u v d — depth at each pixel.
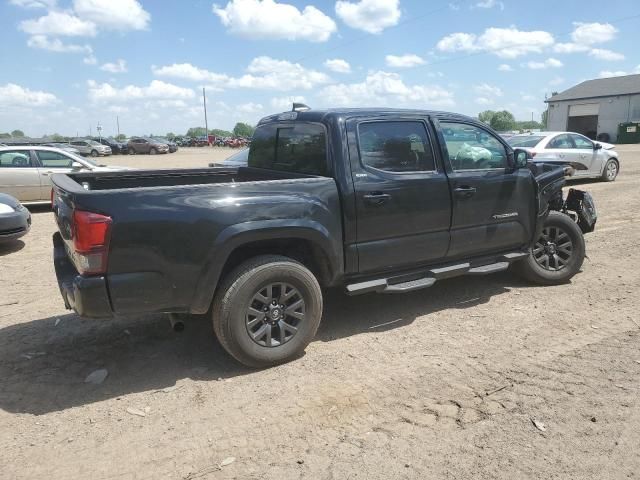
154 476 2.84
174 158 40.47
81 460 2.99
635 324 4.72
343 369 4.01
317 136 4.46
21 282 6.50
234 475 2.84
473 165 5.05
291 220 3.98
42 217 11.67
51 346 4.52
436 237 4.80
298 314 4.12
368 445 3.07
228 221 3.76
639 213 10.21
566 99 54.56
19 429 3.30
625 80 52.81
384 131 4.54
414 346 4.39
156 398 3.65
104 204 3.46
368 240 4.42
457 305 5.34
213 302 3.90
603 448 2.98
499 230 5.24
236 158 11.41
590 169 14.52
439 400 3.53
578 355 4.13
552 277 5.81
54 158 12.73
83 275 3.50
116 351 4.41
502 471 2.80
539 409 3.38
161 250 3.60
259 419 3.36
